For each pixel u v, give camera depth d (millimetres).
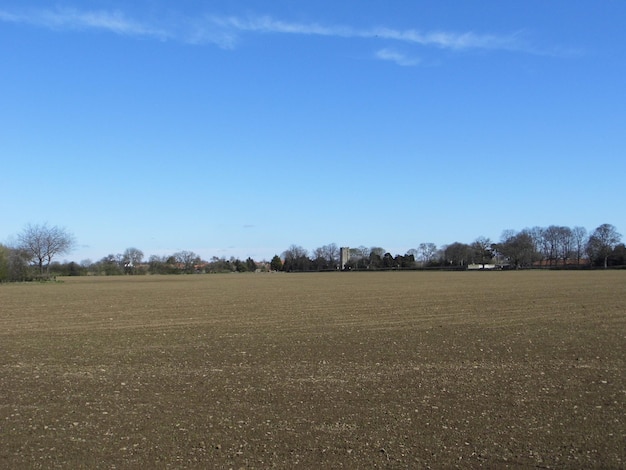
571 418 9883
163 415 10336
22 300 46875
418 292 50844
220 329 24547
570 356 16500
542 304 35656
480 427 9406
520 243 175000
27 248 108938
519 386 12430
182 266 169875
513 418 9914
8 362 16531
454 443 8641
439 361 15844
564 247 189125
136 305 39781
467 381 13023
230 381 13359
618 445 8500
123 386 12914
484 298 41750
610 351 17344
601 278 77562
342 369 14742
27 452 8367
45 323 28141
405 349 18156
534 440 8750
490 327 24031
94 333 23703
